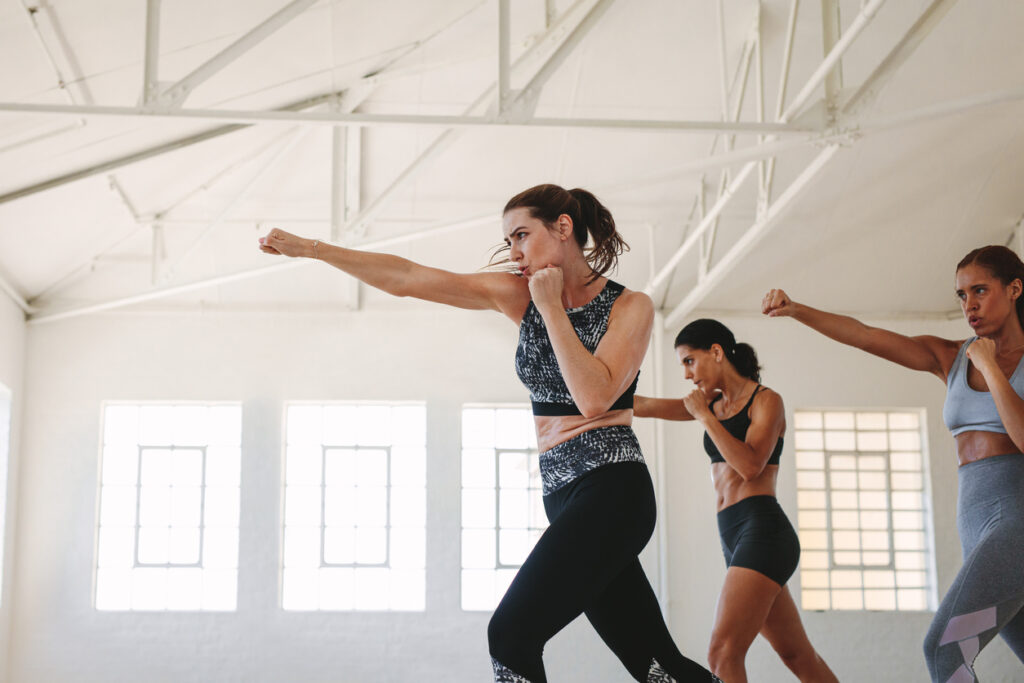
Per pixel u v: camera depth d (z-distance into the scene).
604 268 2.36
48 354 11.70
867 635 11.47
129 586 11.63
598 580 2.12
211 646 11.37
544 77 5.63
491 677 11.31
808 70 8.85
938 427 11.88
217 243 11.13
